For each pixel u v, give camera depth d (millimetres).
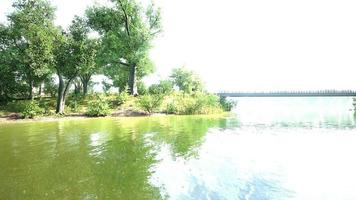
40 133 24797
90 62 44750
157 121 35219
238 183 10805
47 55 41781
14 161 14547
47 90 59812
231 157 14945
